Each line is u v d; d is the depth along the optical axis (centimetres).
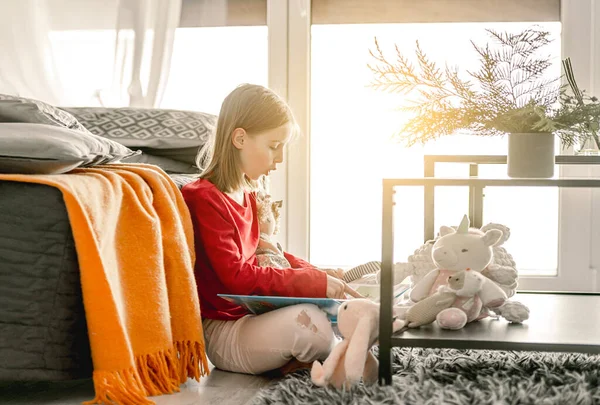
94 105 271
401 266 164
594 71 266
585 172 269
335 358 139
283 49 278
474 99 159
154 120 230
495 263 164
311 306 155
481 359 159
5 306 129
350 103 285
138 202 143
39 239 129
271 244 189
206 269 165
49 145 132
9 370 129
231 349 160
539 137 154
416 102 166
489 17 273
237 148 169
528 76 167
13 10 265
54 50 269
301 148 281
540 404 122
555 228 278
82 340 134
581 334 142
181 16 277
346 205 289
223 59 279
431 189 208
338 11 281
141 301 140
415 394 127
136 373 131
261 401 130
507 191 279
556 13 270
